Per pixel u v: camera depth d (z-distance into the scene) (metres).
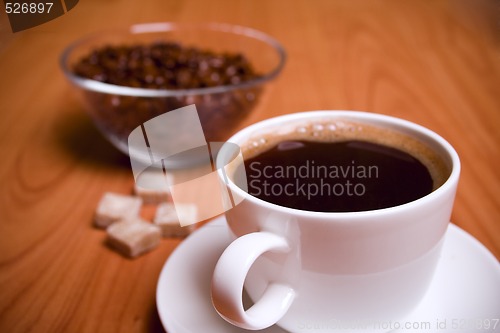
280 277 0.22
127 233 0.30
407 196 0.23
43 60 0.50
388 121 0.26
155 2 0.61
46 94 0.45
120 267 0.29
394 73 0.45
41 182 0.36
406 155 0.25
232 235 0.24
